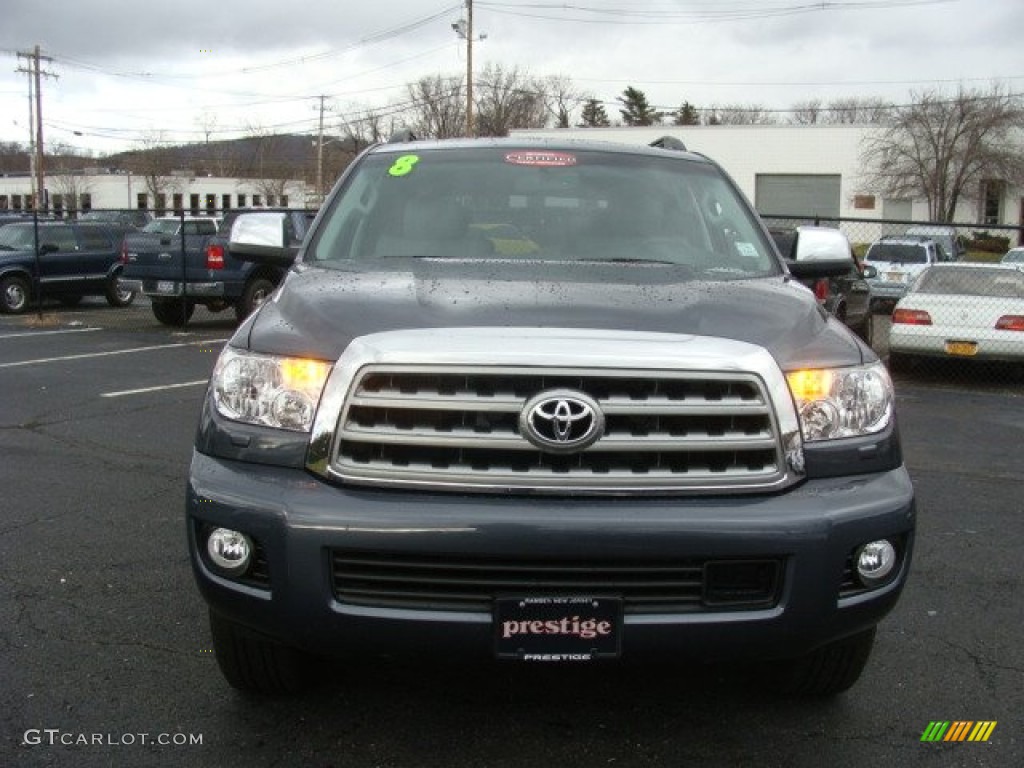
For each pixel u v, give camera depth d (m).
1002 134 44.75
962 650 4.00
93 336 14.96
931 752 3.20
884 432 3.07
